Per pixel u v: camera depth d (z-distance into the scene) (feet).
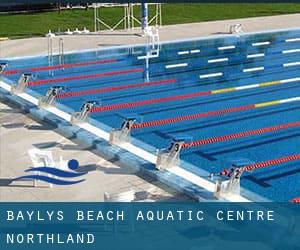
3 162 29.32
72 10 89.04
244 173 28.50
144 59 56.29
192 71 51.21
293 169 28.96
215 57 56.85
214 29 71.10
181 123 36.70
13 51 58.90
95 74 50.37
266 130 35.12
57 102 41.39
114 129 31.86
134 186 26.11
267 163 29.76
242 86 45.88
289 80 47.47
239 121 37.01
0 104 40.70
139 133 34.60
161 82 47.44
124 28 72.13
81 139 32.68
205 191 25.13
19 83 42.80
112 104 41.09
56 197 25.04
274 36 66.95
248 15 83.66
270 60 55.01
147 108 40.14
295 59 55.21
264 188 26.73
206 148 32.04
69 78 48.96
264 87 45.50
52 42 62.90
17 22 78.89
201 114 38.60
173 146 28.25
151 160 28.91
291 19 78.69
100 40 64.13
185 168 28.02
